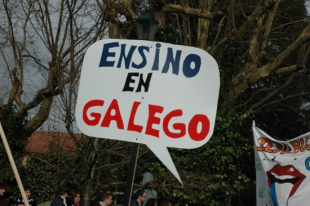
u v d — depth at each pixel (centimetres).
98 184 1309
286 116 2823
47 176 1773
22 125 1888
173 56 523
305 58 2041
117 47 531
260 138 1127
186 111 514
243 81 1958
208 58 518
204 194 1602
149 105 517
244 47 2325
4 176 1775
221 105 1942
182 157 1625
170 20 2339
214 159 1667
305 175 1090
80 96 529
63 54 1334
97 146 1112
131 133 516
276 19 2320
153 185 1502
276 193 1105
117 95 523
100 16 1309
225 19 2353
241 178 1736
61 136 1502
